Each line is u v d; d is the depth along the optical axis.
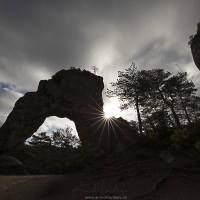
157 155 16.02
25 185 12.23
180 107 38.34
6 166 19.34
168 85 33.84
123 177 11.62
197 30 17.47
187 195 8.16
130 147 20.14
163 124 23.23
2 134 20.56
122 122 24.75
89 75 26.80
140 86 33.00
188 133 15.66
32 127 22.05
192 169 10.87
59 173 18.42
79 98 24.05
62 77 25.25
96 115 24.09
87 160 20.19
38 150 36.03
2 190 11.54
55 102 23.36
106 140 21.77
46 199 9.62
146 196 8.44
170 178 10.33
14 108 22.53
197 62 17.42
